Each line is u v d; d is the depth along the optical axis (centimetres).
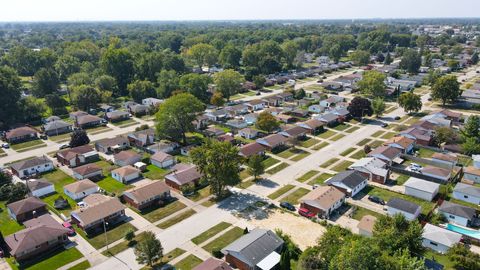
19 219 7275
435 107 15312
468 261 5488
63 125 12725
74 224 7125
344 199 7831
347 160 10088
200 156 8056
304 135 12056
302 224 7056
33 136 12150
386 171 8744
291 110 14500
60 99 14925
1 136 12150
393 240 5753
